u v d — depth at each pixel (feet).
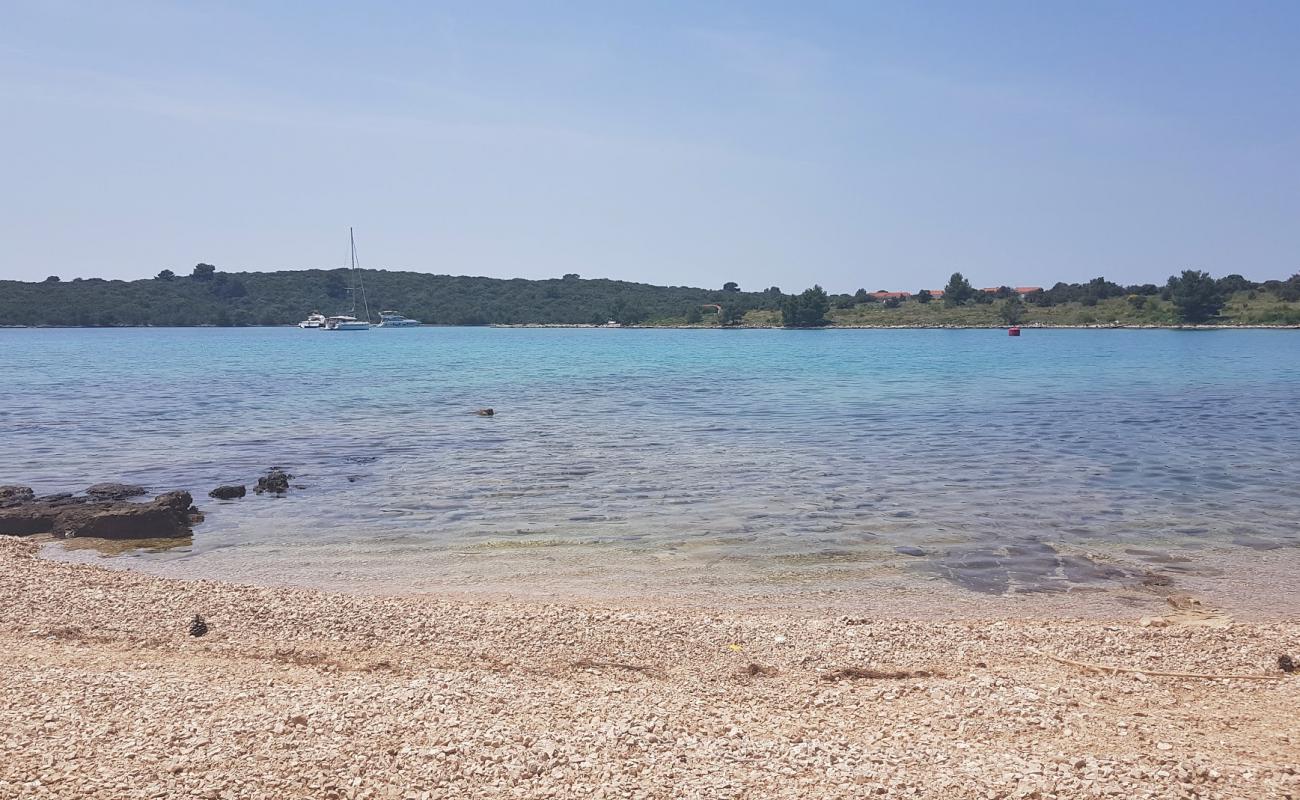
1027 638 40.88
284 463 93.81
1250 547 58.80
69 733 28.68
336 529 65.31
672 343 462.60
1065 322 568.00
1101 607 47.14
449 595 49.83
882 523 65.77
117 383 203.92
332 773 26.27
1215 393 172.55
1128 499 73.67
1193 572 53.42
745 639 40.96
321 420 132.67
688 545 60.08
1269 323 508.94
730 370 249.75
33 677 34.12
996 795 25.34
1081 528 63.98
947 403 155.43
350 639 40.40
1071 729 30.32
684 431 119.14
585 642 40.29
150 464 93.40
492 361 303.89
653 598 49.06
